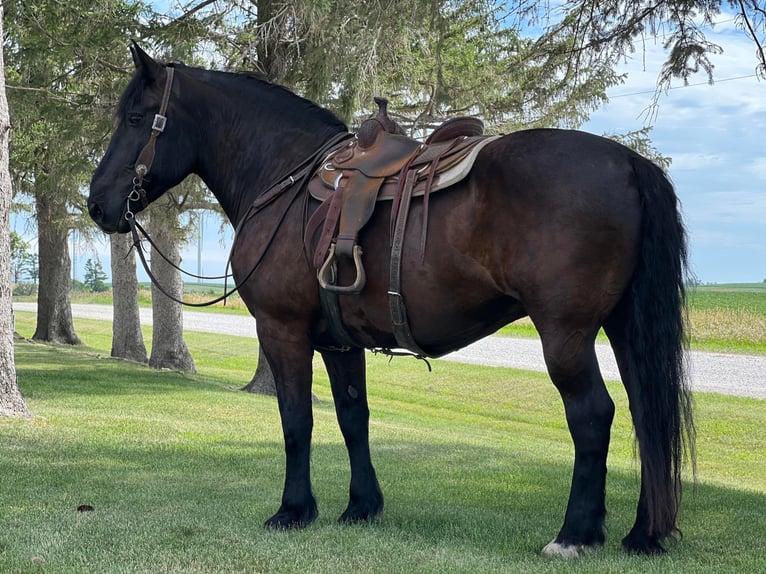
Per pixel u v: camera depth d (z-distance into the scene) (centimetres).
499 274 346
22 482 532
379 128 397
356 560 354
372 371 1909
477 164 352
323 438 843
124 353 1961
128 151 444
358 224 371
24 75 1235
